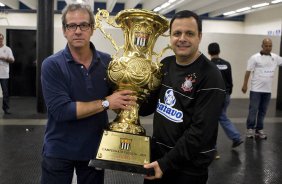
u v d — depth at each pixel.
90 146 1.55
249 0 9.73
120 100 1.44
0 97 8.09
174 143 1.44
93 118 1.54
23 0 9.75
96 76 1.54
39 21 5.90
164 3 9.88
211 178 3.12
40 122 5.30
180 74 1.44
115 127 1.52
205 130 1.34
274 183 3.03
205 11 11.74
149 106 1.68
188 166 1.45
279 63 4.60
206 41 8.74
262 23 11.78
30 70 8.12
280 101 7.24
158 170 1.35
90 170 1.60
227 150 4.04
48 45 5.95
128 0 11.87
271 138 4.69
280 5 9.50
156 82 1.53
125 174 3.13
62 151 1.52
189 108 1.41
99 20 1.54
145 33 1.52
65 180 1.56
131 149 1.41
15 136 4.41
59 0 12.23
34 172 3.11
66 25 1.43
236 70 8.95
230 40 8.82
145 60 1.51
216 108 1.35
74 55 1.51
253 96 4.59
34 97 8.17
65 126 1.52
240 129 5.25
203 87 1.37
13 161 3.41
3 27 7.86
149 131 4.89
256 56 4.52
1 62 5.70
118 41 8.13
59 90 1.45
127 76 1.46
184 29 1.35
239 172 3.29
